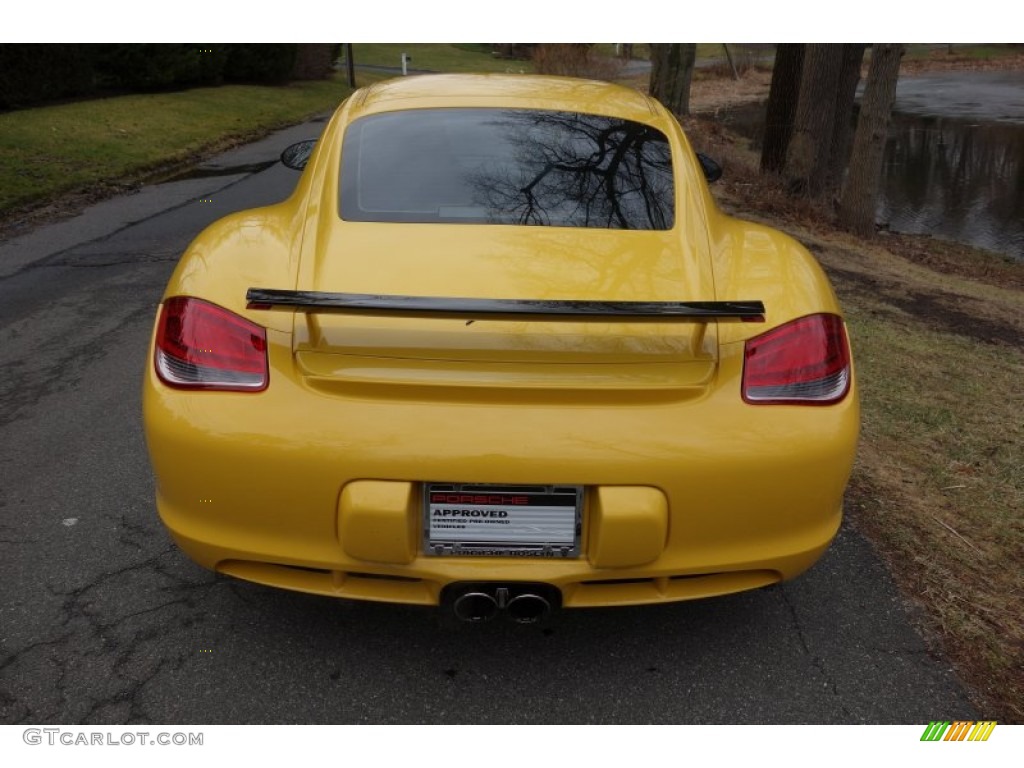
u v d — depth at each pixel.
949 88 44.25
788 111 14.02
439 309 1.81
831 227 11.86
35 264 6.75
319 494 1.97
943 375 5.12
